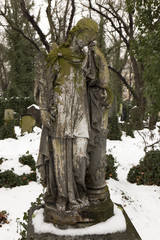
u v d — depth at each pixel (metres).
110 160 7.00
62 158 2.38
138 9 6.54
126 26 13.77
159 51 5.70
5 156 8.38
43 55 2.37
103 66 2.35
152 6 6.32
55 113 2.36
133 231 2.44
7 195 5.90
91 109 2.44
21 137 12.44
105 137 2.55
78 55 2.37
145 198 5.93
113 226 2.36
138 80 14.33
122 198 5.65
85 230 2.30
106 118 2.55
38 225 2.41
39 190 6.17
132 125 14.85
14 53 25.48
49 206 2.48
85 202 2.46
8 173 6.44
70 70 2.34
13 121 12.54
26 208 5.29
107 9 13.35
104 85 2.39
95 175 2.54
